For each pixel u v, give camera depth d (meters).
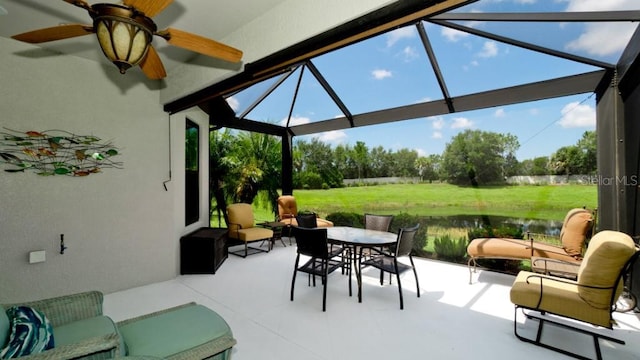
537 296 2.23
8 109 2.73
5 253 2.71
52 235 2.97
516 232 4.00
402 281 3.71
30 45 2.84
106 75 3.35
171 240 3.87
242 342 2.27
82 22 2.46
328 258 3.12
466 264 4.41
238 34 2.62
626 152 2.94
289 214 6.11
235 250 5.45
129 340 1.58
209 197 5.52
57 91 3.01
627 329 2.49
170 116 3.94
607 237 2.22
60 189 3.02
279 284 3.62
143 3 1.45
